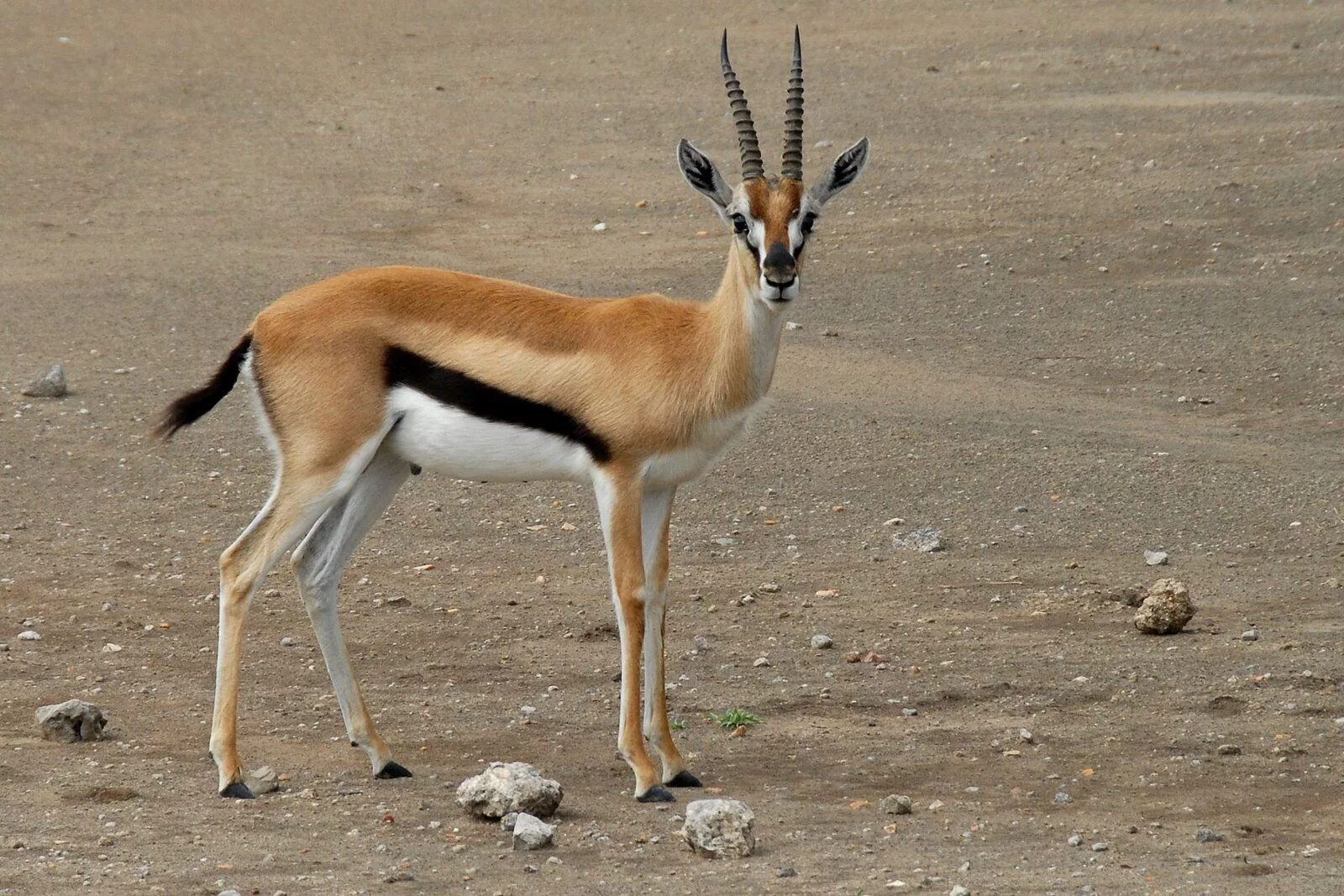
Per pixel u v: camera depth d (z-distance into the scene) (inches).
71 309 1998.0
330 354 828.6
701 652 1078.4
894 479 1450.5
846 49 3484.3
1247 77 3075.8
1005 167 2615.7
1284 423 1599.4
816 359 1823.3
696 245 2271.2
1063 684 1012.5
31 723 934.4
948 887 702.5
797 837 772.0
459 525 1357.0
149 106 3117.6
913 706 983.6
